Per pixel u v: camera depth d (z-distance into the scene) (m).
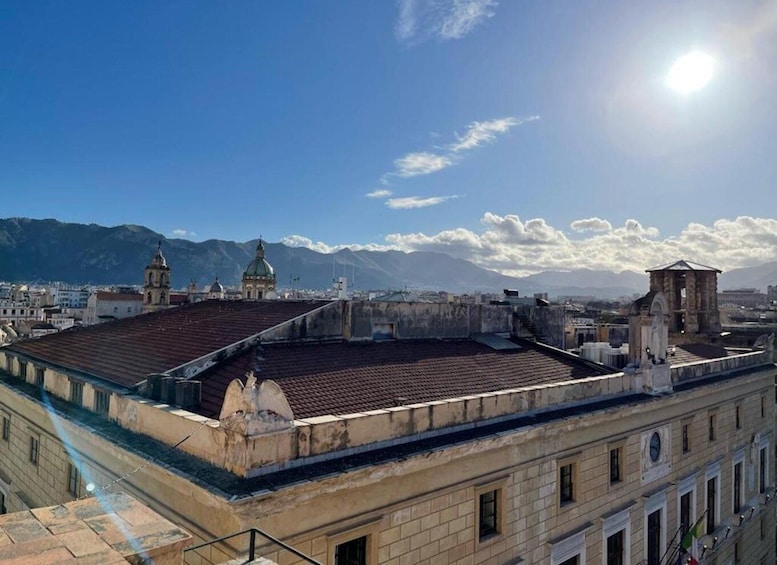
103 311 117.50
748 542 32.19
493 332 29.02
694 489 26.67
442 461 14.82
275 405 12.10
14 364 25.78
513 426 17.30
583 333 46.88
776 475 38.03
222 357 19.41
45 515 6.07
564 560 18.95
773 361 37.84
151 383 16.45
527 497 17.86
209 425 12.62
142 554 5.33
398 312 24.77
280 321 21.92
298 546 12.04
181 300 97.56
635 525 22.45
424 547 14.79
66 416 17.66
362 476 12.78
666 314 25.75
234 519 11.16
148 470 13.21
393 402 17.34
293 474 11.95
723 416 30.23
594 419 19.97
